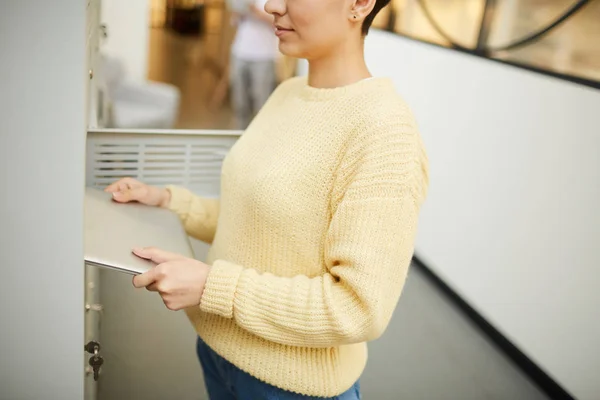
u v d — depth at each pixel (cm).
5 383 68
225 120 499
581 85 190
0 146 61
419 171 76
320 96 83
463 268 259
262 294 76
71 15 59
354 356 92
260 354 84
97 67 150
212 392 106
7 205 63
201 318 91
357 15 78
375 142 74
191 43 833
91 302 124
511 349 229
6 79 59
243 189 86
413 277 288
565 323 200
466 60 251
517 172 221
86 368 98
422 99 291
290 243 82
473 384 212
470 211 253
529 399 207
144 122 315
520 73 218
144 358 200
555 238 203
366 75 84
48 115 61
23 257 65
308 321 74
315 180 79
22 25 58
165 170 131
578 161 192
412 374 213
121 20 369
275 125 89
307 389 84
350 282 72
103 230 83
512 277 226
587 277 189
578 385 195
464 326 249
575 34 195
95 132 123
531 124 213
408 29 309
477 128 245
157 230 91
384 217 72
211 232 110
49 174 63
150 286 78
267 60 402
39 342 68
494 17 236
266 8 81
